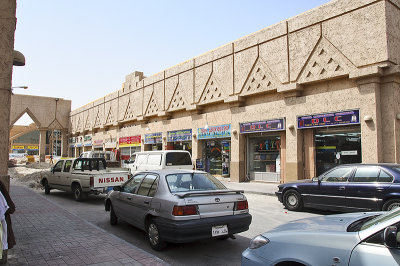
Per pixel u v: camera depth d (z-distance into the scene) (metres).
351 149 12.88
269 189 14.27
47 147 73.06
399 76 11.91
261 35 16.19
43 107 42.22
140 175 6.94
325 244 2.93
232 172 17.77
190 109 20.66
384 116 11.90
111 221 7.77
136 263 4.72
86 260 4.85
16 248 5.45
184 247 5.92
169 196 5.49
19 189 15.16
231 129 17.92
